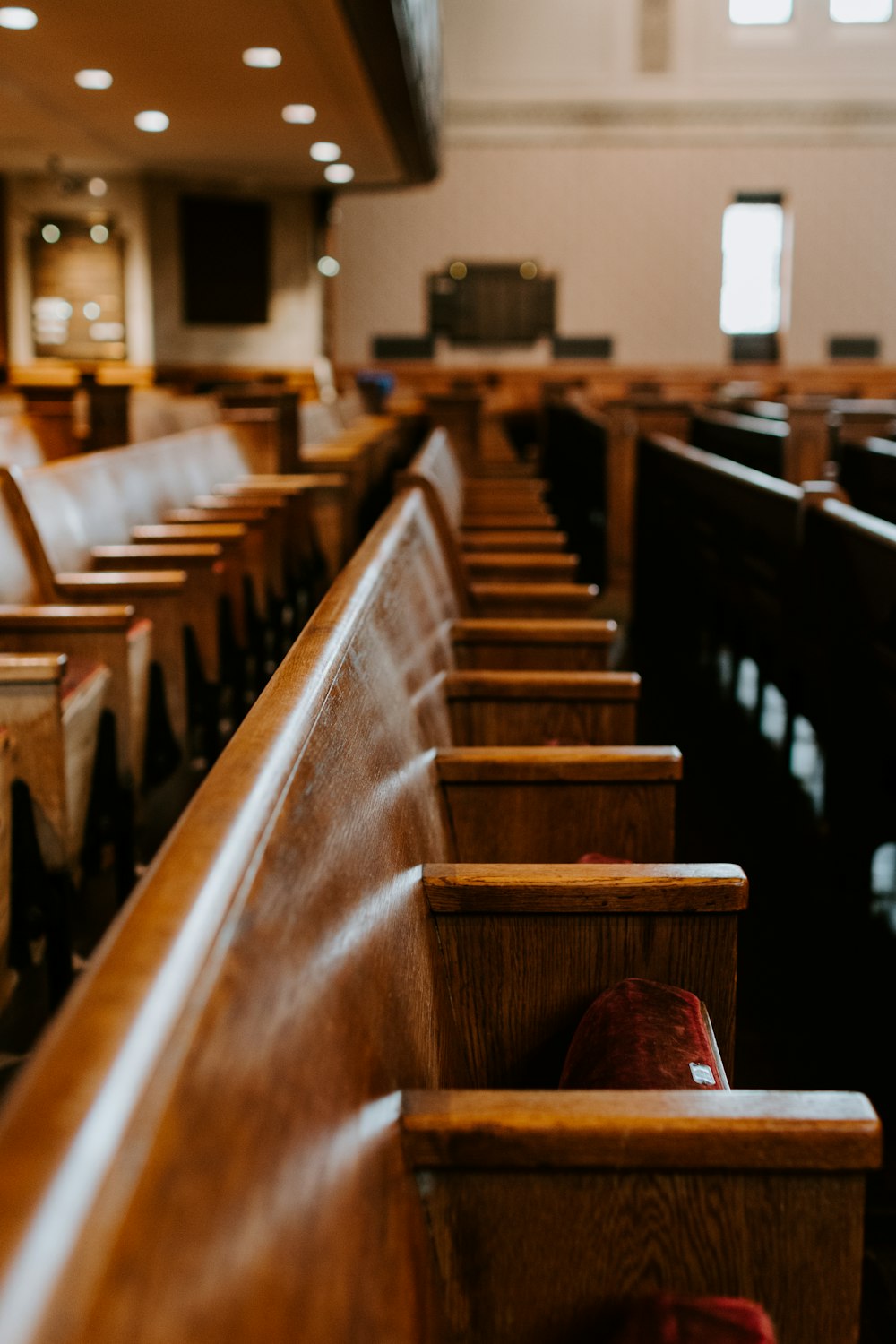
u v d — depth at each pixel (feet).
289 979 2.29
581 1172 2.93
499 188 59.16
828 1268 2.97
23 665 7.46
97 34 25.16
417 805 4.71
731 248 59.82
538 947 4.41
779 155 58.39
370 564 5.63
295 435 22.86
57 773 7.63
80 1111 1.46
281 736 2.94
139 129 34.04
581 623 8.83
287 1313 1.79
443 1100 2.96
